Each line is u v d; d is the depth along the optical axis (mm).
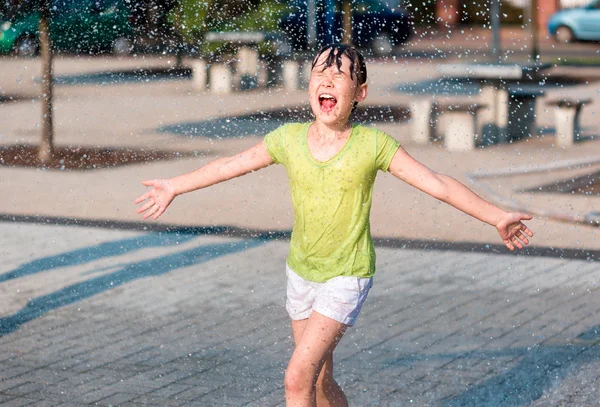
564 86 25562
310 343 4160
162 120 20141
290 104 22969
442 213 11133
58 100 23172
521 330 6840
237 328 6934
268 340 6652
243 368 6066
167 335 6762
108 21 25391
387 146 4234
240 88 26188
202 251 9414
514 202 11805
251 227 10523
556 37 41938
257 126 19359
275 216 11109
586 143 17594
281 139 4348
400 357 6258
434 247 9500
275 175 13719
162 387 5703
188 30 26781
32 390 5633
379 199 11969
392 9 36312
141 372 5980
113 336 6734
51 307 7457
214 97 24422
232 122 19891
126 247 9570
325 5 31266
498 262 8906
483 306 7473
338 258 4270
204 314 7293
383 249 9430
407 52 36188
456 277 8383
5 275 8438
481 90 17781
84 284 8164
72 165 14812
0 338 6656
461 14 49719
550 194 12516
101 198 12211
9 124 19375
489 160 15578
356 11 34688
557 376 5859
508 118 17859
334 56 4160
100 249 9469
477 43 40594
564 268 8664
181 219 10914
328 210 4234
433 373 5938
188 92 25234
